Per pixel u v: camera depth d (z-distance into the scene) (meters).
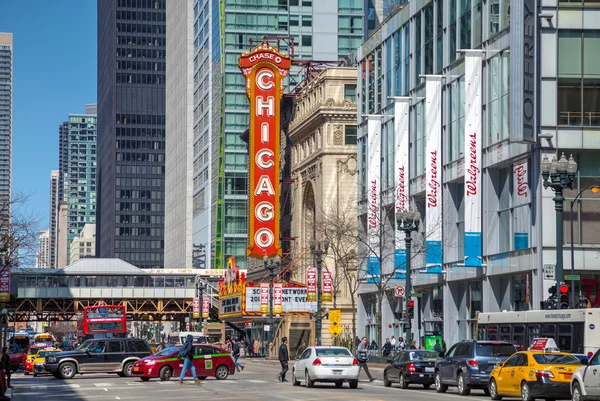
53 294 150.38
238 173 166.12
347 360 48.31
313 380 48.31
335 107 112.81
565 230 59.72
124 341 63.69
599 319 42.19
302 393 43.78
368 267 82.31
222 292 121.44
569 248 59.75
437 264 72.44
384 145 88.25
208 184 182.00
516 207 63.19
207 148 184.12
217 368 58.75
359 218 93.19
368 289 93.31
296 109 128.88
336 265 97.81
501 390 38.94
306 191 122.81
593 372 31.69
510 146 62.75
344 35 162.38
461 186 73.00
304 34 162.38
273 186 123.88
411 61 82.44
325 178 112.81
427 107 73.88
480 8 68.25
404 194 79.50
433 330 77.81
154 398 41.66
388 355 77.19
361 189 94.38
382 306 89.50
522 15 58.81
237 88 167.25
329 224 97.69
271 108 124.56
